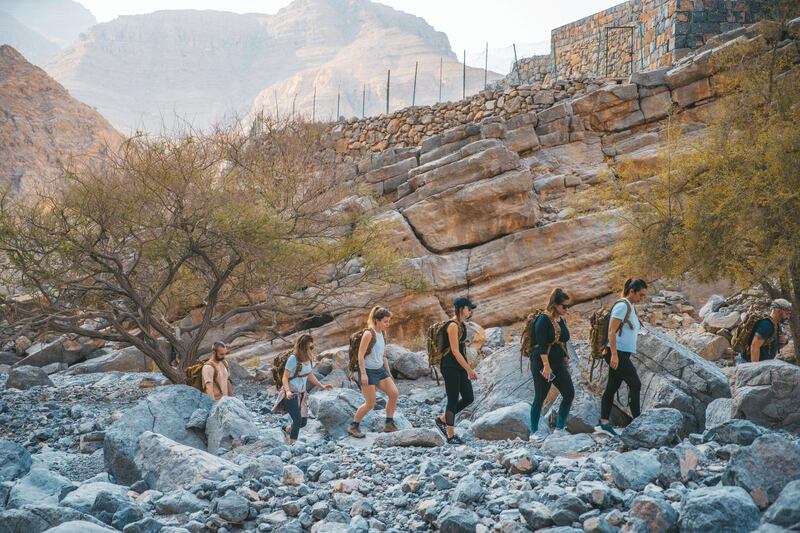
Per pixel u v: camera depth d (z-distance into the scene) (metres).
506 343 17.55
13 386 15.70
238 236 14.12
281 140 17.72
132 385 15.78
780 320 9.56
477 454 7.26
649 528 4.51
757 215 12.03
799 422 7.14
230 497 5.81
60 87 71.31
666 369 8.87
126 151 14.73
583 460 6.43
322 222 16.44
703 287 17.75
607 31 28.55
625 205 14.61
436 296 19.11
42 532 5.36
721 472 5.47
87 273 14.86
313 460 7.34
